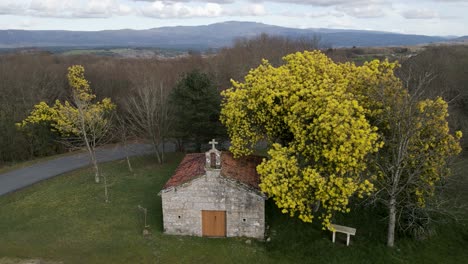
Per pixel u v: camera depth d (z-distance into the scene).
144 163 42.44
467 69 47.66
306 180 20.81
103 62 92.00
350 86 23.92
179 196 24.34
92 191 33.59
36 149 49.03
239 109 25.80
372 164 22.58
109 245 23.97
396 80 23.66
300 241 23.94
